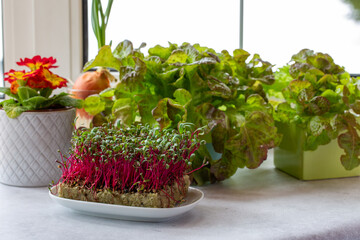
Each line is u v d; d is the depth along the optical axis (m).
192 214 0.75
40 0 1.34
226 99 0.91
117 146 0.69
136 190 0.70
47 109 0.89
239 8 1.60
